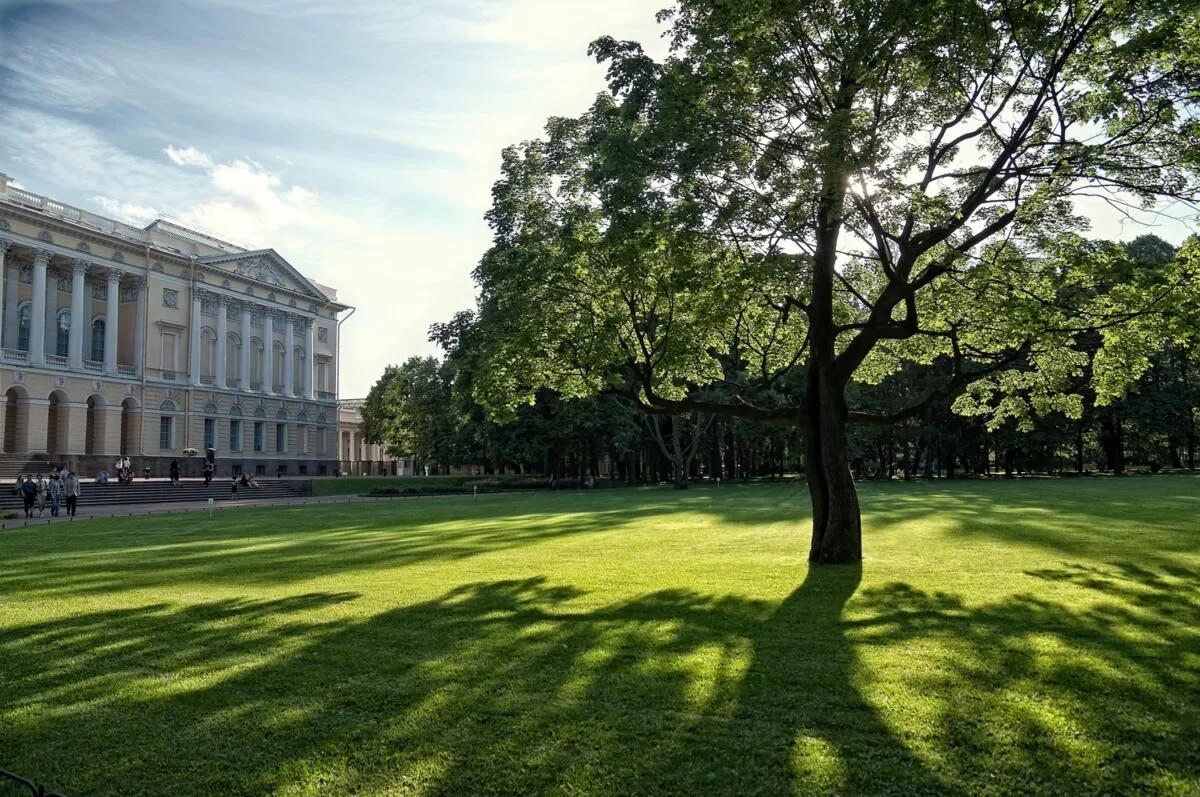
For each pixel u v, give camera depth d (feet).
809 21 44.52
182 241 223.92
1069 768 18.42
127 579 47.91
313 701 23.68
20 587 45.21
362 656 28.37
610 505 121.39
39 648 30.27
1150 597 37.35
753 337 68.03
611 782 18.17
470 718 22.03
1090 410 207.00
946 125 46.19
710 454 283.59
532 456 204.44
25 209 178.60
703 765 18.90
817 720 21.49
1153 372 201.87
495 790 17.97
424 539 71.92
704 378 70.85
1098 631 30.42
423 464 265.54
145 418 206.49
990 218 47.65
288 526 91.35
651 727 21.16
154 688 25.11
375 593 41.47
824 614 34.50
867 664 26.40
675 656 27.73
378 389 307.99
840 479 50.62
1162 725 20.65
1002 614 33.81
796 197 41.86
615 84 48.91
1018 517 80.59
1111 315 45.06
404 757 19.65
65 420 188.44
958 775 18.24
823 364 51.55
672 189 45.70
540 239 59.82
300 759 19.69
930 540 61.57
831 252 51.60
